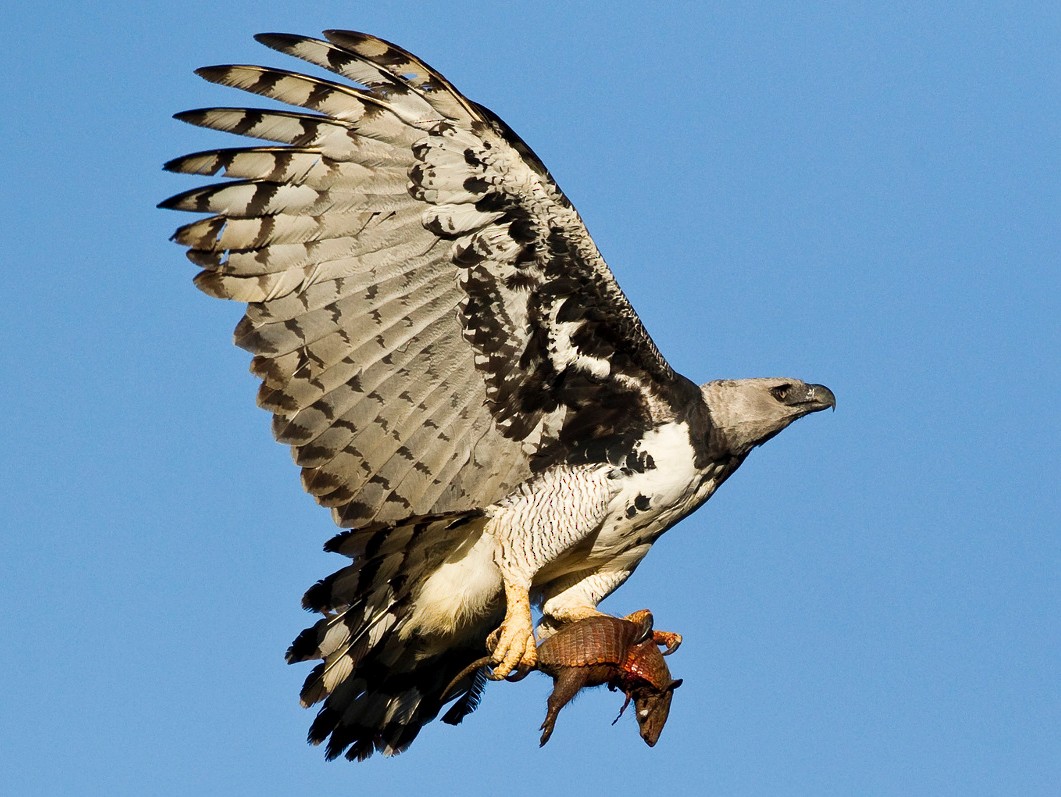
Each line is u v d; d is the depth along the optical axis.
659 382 14.62
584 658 13.40
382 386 13.94
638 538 14.73
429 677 14.98
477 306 13.86
